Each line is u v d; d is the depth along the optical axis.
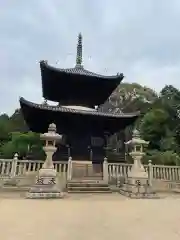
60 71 18.58
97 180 15.54
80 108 20.25
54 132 12.82
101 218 6.64
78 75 19.14
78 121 19.48
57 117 18.91
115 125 20.53
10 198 10.60
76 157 18.61
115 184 15.78
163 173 17.03
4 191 13.66
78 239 4.56
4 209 7.75
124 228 5.51
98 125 20.16
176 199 11.62
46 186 11.04
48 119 19.03
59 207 8.40
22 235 4.78
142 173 12.80
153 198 11.88
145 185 12.44
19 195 11.86
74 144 18.94
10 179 14.74
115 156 21.59
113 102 63.94
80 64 21.83
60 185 14.92
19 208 7.98
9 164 15.20
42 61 18.12
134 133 14.27
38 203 9.22
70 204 9.20
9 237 4.61
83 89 20.77
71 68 21.22
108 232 5.13
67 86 20.33
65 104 20.91
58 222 6.04
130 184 12.76
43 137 12.10
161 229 5.47
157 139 36.78
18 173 15.13
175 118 40.91
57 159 18.08
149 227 5.65
